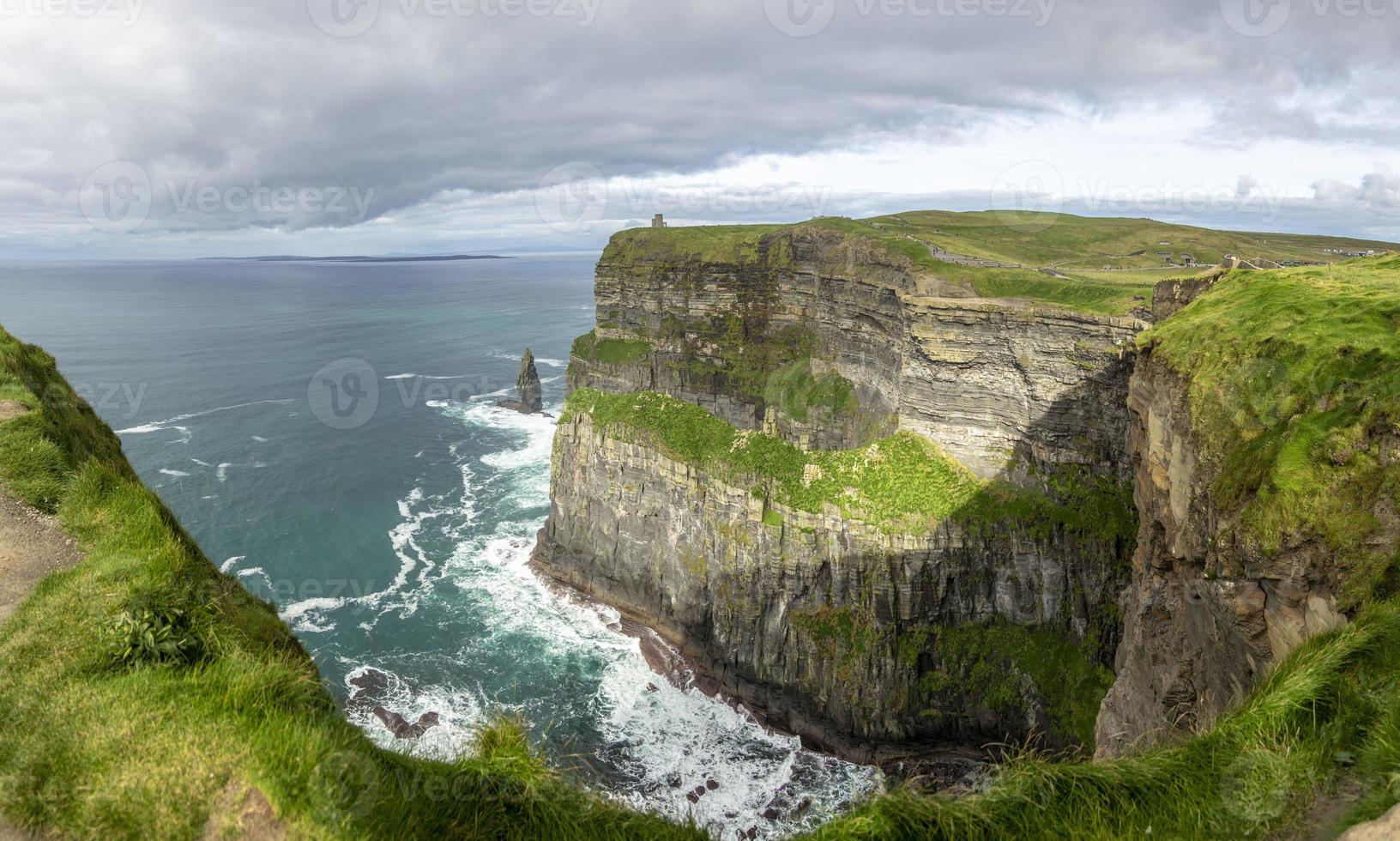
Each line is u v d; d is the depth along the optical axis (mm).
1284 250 132000
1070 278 84500
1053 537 61156
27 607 14445
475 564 87250
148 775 10766
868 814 11445
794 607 64562
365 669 67188
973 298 80750
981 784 12305
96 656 13133
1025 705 58438
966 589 61969
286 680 12977
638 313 148875
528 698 64438
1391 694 12391
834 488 65125
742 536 67125
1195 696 27969
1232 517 24656
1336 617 20141
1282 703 12758
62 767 10930
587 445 82000
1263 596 23156
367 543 91500
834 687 60719
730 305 133125
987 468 68938
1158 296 51938
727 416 131625
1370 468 21312
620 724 61750
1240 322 30891
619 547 78438
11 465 18812
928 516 62531
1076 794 11422
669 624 73000
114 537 17078
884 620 61375
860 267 102250
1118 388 61312
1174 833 10914
